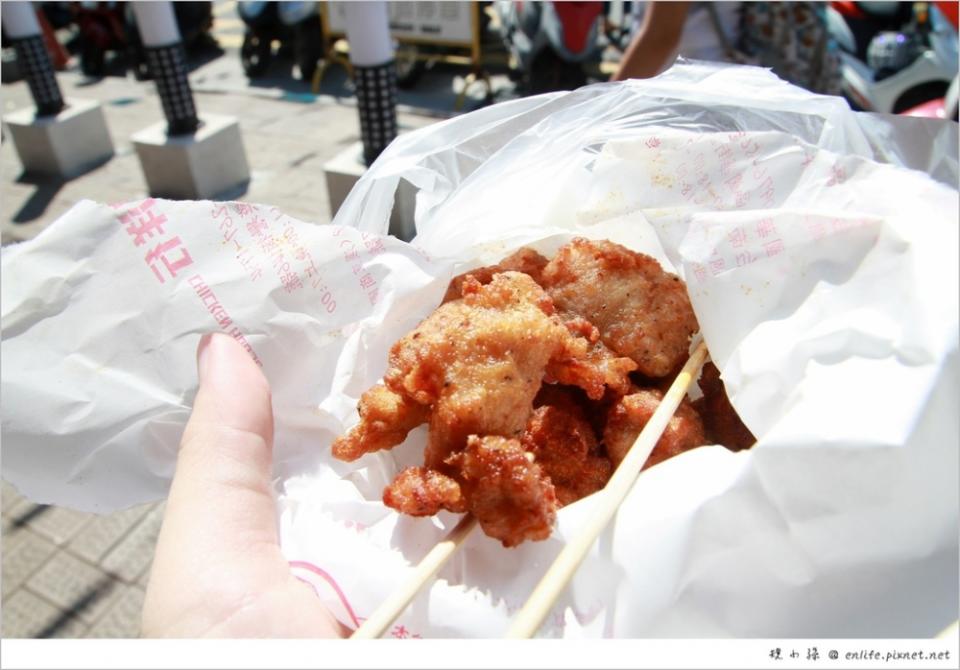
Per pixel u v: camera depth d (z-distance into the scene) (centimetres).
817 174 17
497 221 20
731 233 17
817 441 13
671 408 16
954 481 14
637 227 20
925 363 14
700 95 19
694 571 14
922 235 14
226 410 15
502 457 14
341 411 18
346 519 16
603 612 14
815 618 14
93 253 17
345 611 14
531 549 14
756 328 16
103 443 17
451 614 14
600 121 20
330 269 18
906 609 14
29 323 16
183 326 17
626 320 18
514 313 16
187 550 14
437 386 16
